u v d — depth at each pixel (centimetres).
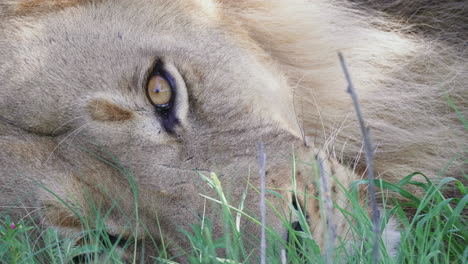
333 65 736
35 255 595
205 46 664
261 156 462
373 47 741
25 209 602
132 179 601
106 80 623
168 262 544
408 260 513
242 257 538
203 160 604
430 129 723
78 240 602
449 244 548
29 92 624
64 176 604
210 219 573
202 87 639
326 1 764
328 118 726
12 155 612
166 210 589
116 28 647
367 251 507
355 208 553
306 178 589
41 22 648
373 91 731
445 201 560
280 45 741
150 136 611
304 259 521
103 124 613
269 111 656
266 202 538
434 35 749
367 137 436
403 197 675
